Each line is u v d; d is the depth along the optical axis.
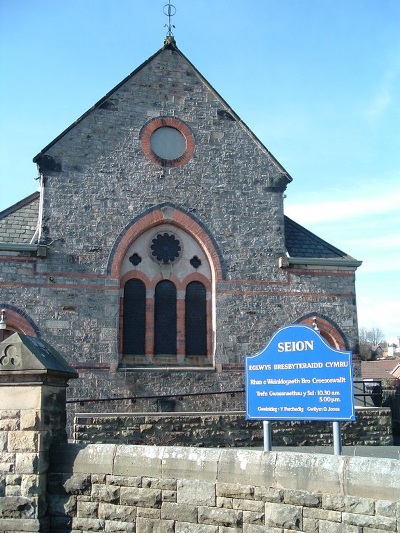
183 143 20.28
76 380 17.78
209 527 7.97
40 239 18.34
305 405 9.16
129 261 19.34
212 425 16.55
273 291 19.77
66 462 9.11
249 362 9.69
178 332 19.20
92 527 8.74
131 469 8.67
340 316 20.05
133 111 20.00
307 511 7.36
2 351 9.31
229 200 20.16
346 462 7.28
